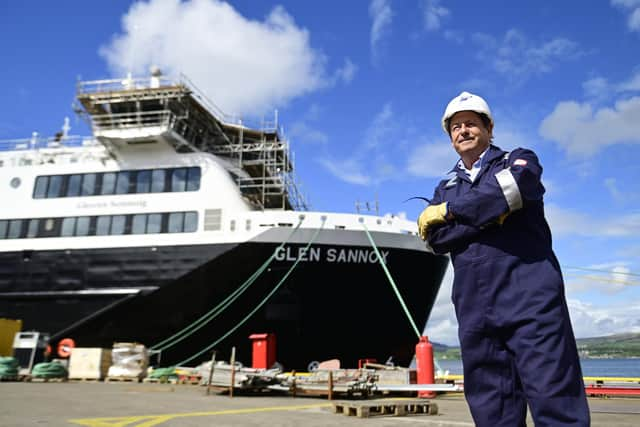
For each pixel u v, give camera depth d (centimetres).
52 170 2234
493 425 220
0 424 623
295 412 795
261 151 2511
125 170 2162
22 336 1786
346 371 1187
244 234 1919
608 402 1029
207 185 2067
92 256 2062
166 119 2102
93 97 2227
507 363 220
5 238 2170
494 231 225
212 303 1922
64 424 627
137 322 1969
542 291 211
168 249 1992
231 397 1099
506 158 233
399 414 761
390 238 1920
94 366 1708
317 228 1892
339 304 1897
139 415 740
